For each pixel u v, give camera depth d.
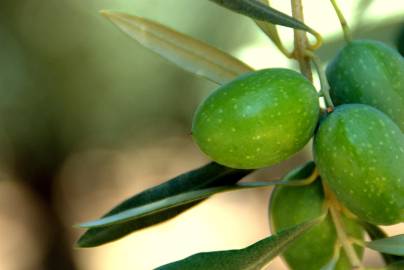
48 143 0.88
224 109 0.24
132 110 0.85
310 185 0.26
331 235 0.26
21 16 0.77
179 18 0.63
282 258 0.26
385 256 0.26
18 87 0.79
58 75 0.80
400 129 0.25
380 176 0.23
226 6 0.23
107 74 0.81
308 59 0.25
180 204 0.25
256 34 0.34
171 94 0.84
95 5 0.76
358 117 0.24
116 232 0.25
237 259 0.23
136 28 0.27
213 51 0.27
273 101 0.24
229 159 0.24
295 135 0.24
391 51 0.25
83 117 0.85
